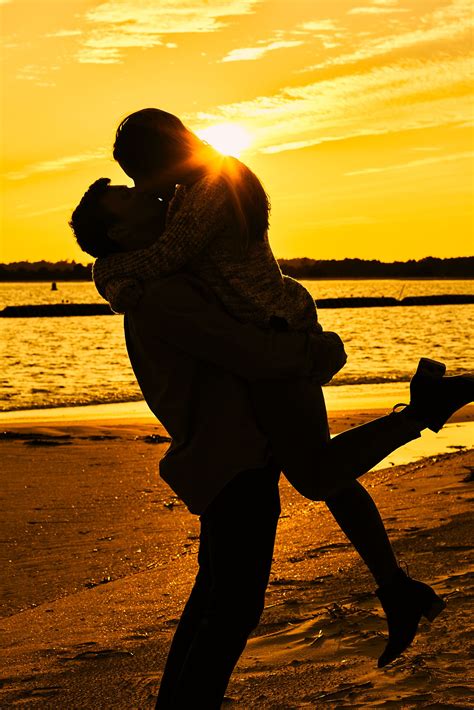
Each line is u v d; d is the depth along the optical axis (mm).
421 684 3262
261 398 2496
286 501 8695
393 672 3410
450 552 5465
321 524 7258
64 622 4930
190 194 2486
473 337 51312
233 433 2504
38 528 7852
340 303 110500
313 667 3578
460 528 6234
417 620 2502
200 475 2527
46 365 34281
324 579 5145
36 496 9312
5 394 23672
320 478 2414
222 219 2490
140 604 5188
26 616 5195
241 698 3299
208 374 2543
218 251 2508
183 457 2564
